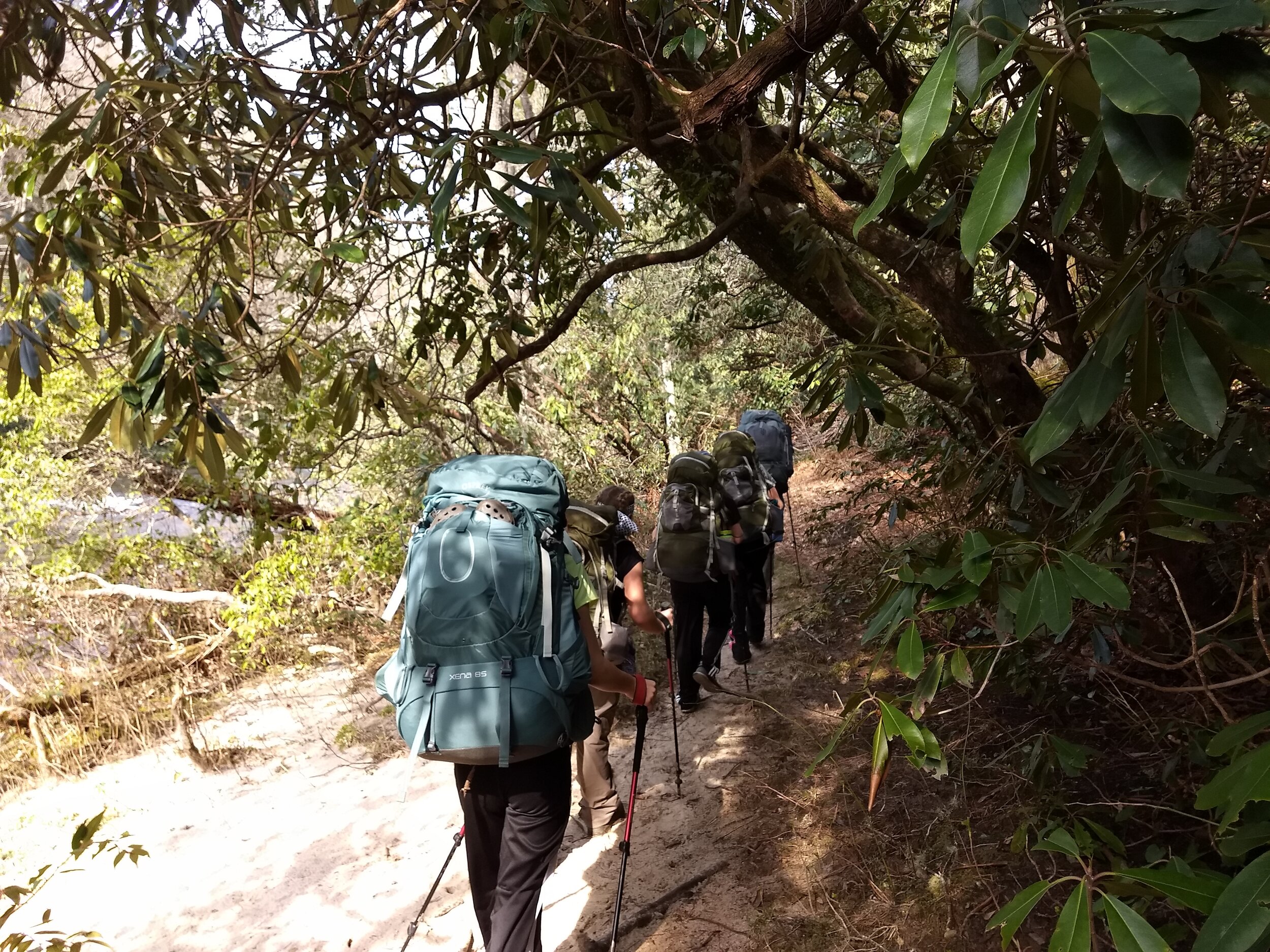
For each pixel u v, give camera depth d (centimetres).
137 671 716
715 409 1235
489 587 247
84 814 543
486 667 244
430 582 252
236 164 323
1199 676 180
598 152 383
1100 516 169
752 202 321
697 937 330
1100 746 348
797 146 320
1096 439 268
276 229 341
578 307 354
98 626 757
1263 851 165
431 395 541
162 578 788
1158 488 179
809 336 829
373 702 671
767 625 691
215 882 434
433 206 196
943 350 380
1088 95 111
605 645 407
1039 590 153
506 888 266
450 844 436
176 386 251
